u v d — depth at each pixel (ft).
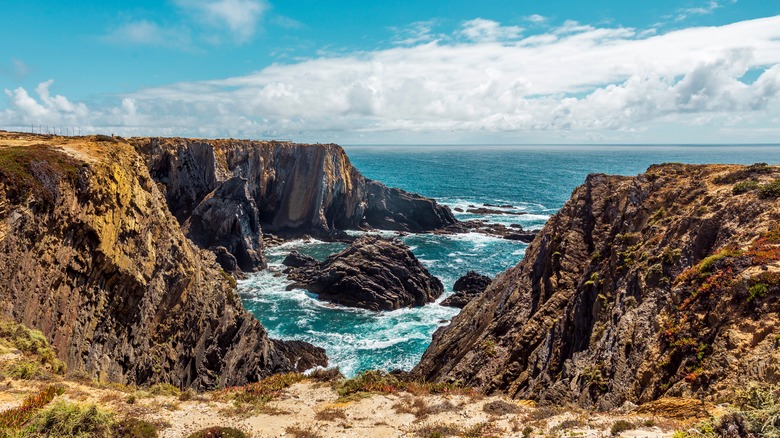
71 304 83.66
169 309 116.26
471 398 69.31
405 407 65.72
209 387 123.24
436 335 155.22
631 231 98.22
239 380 134.41
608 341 74.28
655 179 105.60
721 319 54.70
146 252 108.47
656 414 49.01
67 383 62.08
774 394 37.47
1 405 48.24
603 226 113.91
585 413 54.75
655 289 73.56
